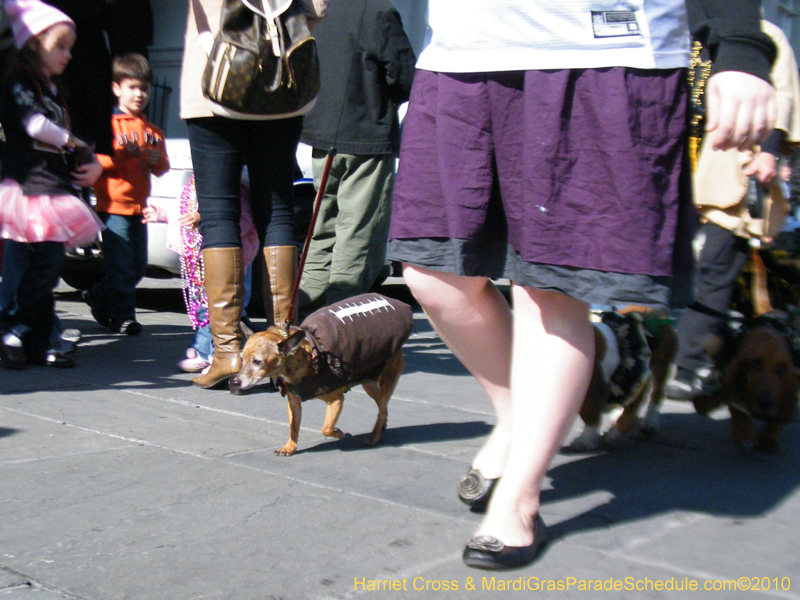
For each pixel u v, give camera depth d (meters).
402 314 3.53
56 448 3.27
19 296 4.66
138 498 2.75
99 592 2.08
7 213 4.43
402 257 2.44
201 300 4.82
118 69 5.80
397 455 3.36
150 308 7.79
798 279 4.42
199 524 2.54
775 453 3.61
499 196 2.37
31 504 2.67
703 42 2.15
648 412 3.84
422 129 2.42
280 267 4.36
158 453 3.26
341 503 2.75
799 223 4.78
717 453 3.60
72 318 6.84
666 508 2.81
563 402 2.29
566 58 2.16
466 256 2.31
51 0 4.98
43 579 2.14
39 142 4.44
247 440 3.52
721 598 2.12
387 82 5.50
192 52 4.22
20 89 4.35
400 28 5.45
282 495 2.82
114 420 3.73
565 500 2.87
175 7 12.38
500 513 2.29
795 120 3.99
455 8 2.33
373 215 5.61
